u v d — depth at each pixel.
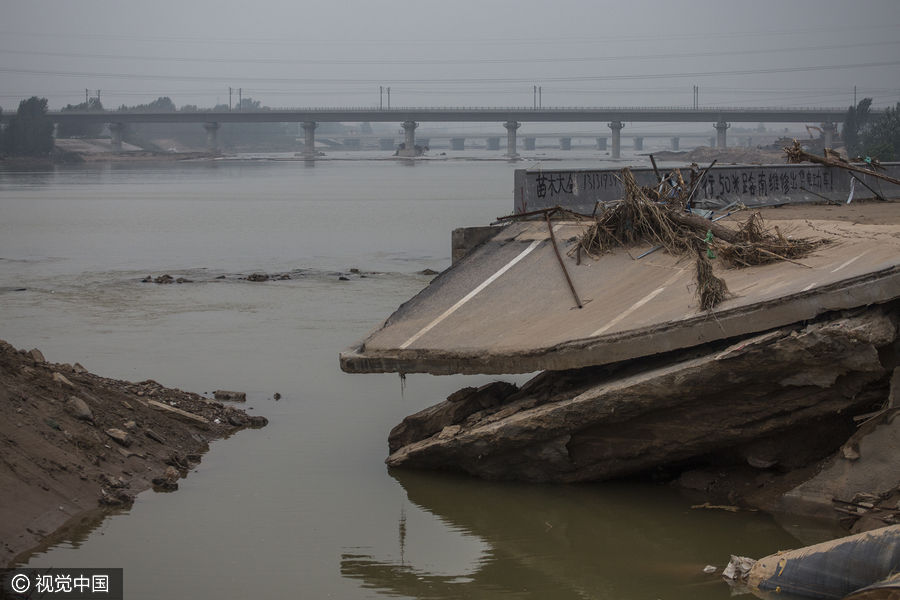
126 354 17.98
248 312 22.58
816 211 19.23
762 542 10.32
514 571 9.73
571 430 11.48
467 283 14.48
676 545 10.34
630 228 14.30
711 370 10.46
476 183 103.88
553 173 17.12
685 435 11.32
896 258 10.53
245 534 10.33
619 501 11.57
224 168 170.00
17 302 24.02
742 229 13.25
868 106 149.50
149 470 11.82
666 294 12.14
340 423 14.10
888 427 10.32
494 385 12.97
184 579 9.21
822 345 10.00
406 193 81.81
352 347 13.26
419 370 12.59
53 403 12.03
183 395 14.50
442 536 10.54
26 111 195.75
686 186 16.06
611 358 11.23
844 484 10.57
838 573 9.03
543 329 12.33
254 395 15.39
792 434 11.30
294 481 11.92
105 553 9.70
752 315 10.47
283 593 9.06
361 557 9.91
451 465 12.48
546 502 11.55
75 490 10.73
